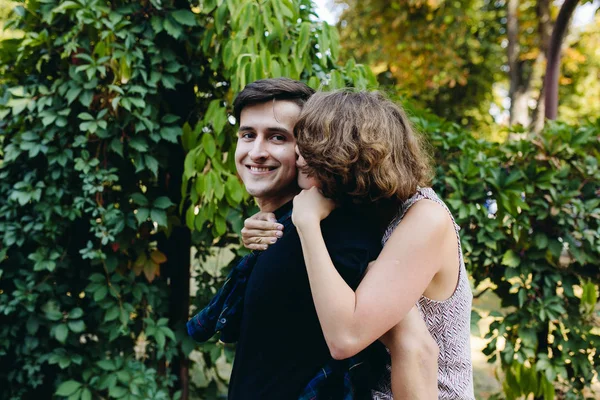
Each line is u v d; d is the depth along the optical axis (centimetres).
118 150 205
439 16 862
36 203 212
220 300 123
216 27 199
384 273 89
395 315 87
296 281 94
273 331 95
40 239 208
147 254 222
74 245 222
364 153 90
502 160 241
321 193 97
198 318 128
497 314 236
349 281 91
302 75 210
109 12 201
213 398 249
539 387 234
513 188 224
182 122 234
